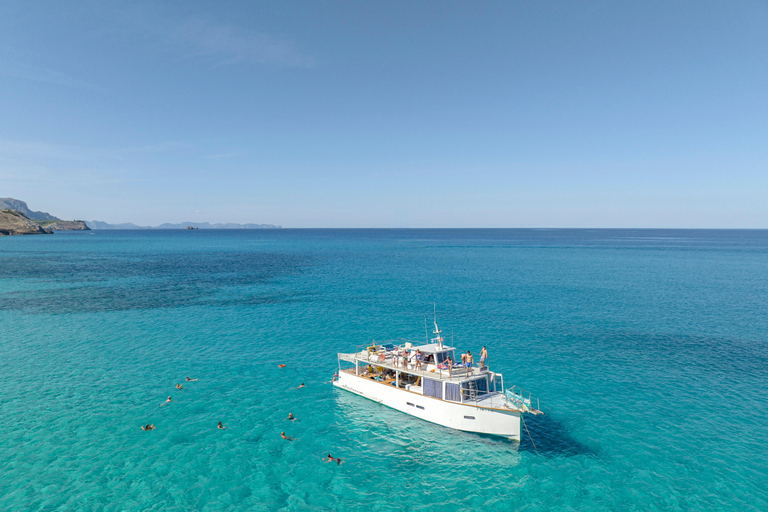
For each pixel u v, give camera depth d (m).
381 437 29.27
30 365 42.03
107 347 48.06
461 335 53.28
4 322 58.72
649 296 78.81
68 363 42.78
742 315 63.69
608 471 25.11
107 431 29.39
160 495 22.84
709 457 26.36
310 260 149.50
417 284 93.00
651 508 21.88
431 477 24.88
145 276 105.25
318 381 39.03
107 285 90.69
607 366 42.28
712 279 99.50
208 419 31.50
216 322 59.41
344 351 47.22
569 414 32.12
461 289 86.44
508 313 65.31
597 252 184.00
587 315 63.78
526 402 28.77
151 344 49.28
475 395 30.44
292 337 52.31
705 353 46.25
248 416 32.09
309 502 22.62
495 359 44.34
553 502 22.53
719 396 35.22
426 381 31.19
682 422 30.84
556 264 134.25
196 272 113.69
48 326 56.81
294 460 26.48
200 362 43.53
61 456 26.19
